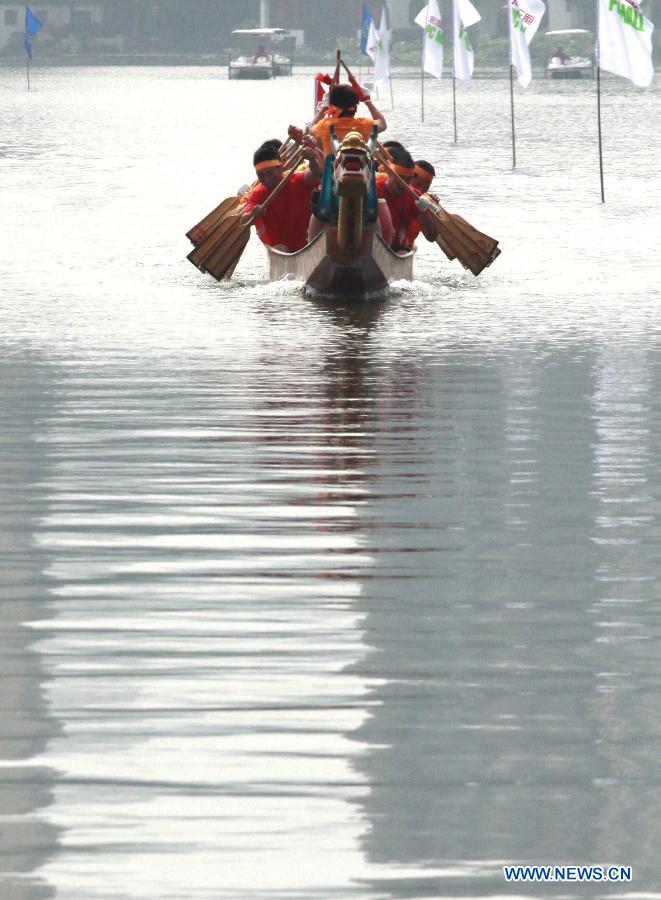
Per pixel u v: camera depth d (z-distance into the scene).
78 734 17.33
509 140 142.75
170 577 23.06
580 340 45.00
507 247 67.44
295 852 14.88
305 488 28.34
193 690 18.59
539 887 14.39
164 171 110.50
